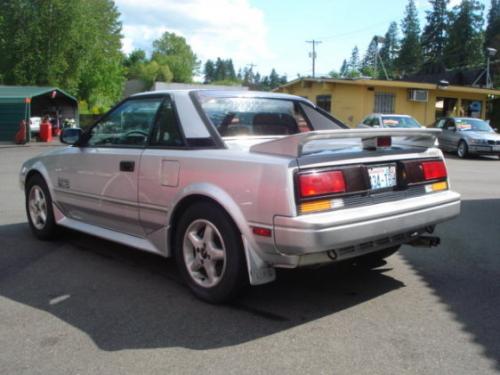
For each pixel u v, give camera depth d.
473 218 7.13
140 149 4.34
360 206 3.50
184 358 3.00
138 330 3.38
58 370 2.87
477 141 18.08
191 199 3.87
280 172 3.25
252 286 4.00
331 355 3.02
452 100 27.48
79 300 3.93
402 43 80.31
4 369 2.89
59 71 44.00
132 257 5.08
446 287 4.21
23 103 26.64
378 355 3.02
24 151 21.50
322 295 4.01
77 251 5.30
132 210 4.39
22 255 5.16
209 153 3.78
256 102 4.62
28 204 5.88
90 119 43.94
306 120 5.04
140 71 108.62
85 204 4.98
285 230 3.20
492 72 46.75
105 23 53.19
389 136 3.72
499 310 3.71
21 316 3.63
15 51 42.97
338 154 3.47
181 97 4.24
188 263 3.93
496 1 83.19
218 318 3.57
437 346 3.13
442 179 4.16
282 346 3.14
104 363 2.95
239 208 3.45
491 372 2.82
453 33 73.94
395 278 4.44
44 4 42.56
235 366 2.90
